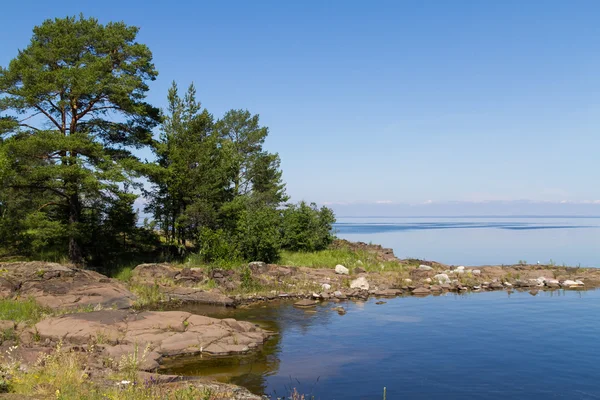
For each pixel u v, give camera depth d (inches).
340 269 1066.7
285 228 1363.2
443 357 488.7
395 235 4298.7
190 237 1181.1
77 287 739.4
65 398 288.0
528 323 648.4
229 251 1033.5
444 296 884.6
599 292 935.7
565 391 394.6
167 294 808.3
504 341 553.3
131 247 1182.3
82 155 927.7
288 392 385.1
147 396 316.8
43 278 747.4
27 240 952.3
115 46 992.2
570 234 4170.8
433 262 1272.1
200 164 1118.4
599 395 385.7
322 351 508.7
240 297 818.2
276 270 992.2
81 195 971.9
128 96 965.8
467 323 648.4
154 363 433.1
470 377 428.5
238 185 1620.3
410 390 394.9
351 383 410.0
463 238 3533.5
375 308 757.3
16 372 338.6
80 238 957.8
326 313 714.2
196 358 470.3
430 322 653.9
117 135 1051.9
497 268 1186.0
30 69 871.1
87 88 873.5
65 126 941.2
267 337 563.2
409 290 947.3
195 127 1166.3
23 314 577.0
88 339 476.4
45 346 453.7
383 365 461.7
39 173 828.0
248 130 1731.1
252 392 381.7
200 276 913.5
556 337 571.5
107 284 775.7
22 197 961.5
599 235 3909.9
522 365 463.2
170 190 1088.2
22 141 831.1
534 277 1082.7
